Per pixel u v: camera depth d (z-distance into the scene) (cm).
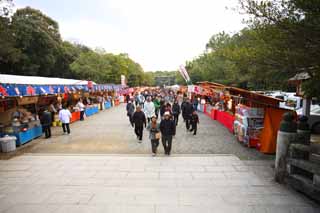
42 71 3041
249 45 531
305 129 551
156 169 621
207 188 493
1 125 953
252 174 584
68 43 3966
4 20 1169
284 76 529
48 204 420
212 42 2852
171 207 407
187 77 2317
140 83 7388
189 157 741
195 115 1108
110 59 4819
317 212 389
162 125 762
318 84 478
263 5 434
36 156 760
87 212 390
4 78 1159
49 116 1062
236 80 1920
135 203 423
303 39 405
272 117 792
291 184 488
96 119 1695
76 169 623
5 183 524
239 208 404
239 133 954
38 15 3064
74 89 1592
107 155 772
